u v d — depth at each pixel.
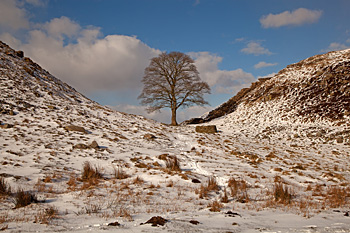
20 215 6.71
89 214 7.02
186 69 37.72
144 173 13.24
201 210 8.02
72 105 28.67
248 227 5.88
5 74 29.23
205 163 16.41
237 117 39.62
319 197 10.45
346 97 31.94
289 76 43.53
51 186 10.16
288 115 33.72
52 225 5.82
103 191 9.91
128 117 31.94
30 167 12.40
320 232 5.40
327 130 27.31
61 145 16.97
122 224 5.96
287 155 21.00
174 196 9.79
